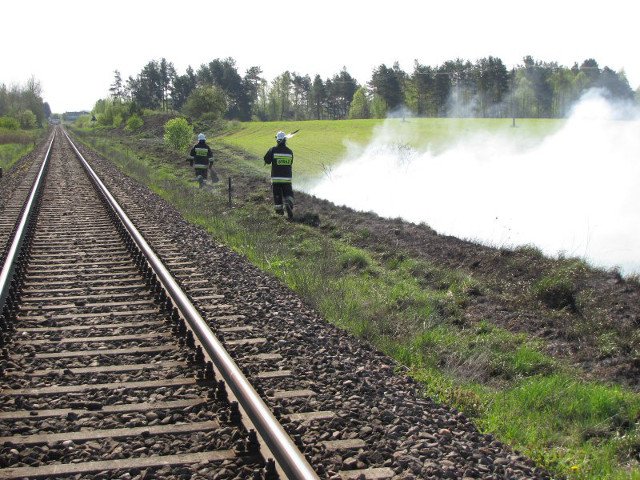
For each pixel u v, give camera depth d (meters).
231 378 5.18
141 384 5.73
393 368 6.80
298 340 7.20
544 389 6.82
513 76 132.75
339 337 7.63
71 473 4.25
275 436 4.20
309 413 5.21
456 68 132.50
